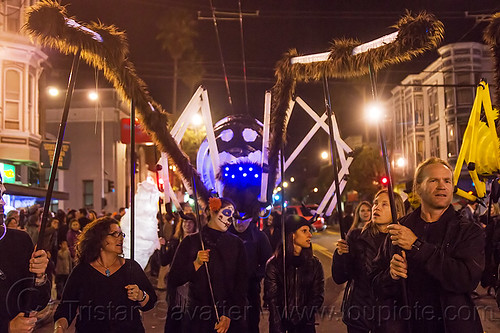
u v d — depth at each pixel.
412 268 3.40
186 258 5.18
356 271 5.10
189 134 24.34
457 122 36.62
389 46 3.82
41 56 25.31
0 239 3.83
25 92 24.30
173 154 5.39
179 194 7.34
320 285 5.27
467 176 23.95
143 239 7.38
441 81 38.16
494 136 4.27
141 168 42.59
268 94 6.05
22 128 24.14
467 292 3.25
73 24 4.12
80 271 4.45
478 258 3.21
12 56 23.78
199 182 5.85
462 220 3.36
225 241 5.19
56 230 11.89
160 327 8.68
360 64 4.12
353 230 5.33
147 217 7.43
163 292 12.21
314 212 6.65
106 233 4.44
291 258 5.22
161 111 5.12
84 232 4.52
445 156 37.84
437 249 3.19
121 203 41.34
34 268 3.70
